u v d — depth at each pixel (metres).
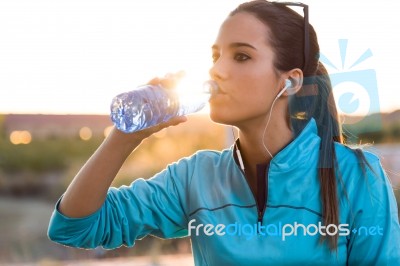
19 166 12.44
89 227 1.57
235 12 1.59
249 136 1.61
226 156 1.66
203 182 1.65
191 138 8.17
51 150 12.32
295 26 1.59
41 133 12.31
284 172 1.57
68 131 12.12
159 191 1.66
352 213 1.60
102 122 11.23
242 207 1.60
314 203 1.58
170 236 1.71
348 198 1.59
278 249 1.57
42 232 8.08
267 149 1.61
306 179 1.58
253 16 1.56
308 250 1.57
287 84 1.58
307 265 1.57
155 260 6.06
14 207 10.62
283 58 1.57
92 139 11.84
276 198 1.58
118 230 1.62
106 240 1.62
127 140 1.50
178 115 1.47
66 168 12.13
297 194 1.58
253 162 1.63
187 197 1.66
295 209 1.58
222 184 1.63
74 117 11.47
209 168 1.66
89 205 1.53
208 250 1.62
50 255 6.79
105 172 1.52
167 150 8.63
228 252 1.59
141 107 1.38
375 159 1.65
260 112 1.56
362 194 1.60
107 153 1.51
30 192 11.99
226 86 1.54
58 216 1.55
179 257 6.23
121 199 1.63
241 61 1.55
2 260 6.65
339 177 1.60
